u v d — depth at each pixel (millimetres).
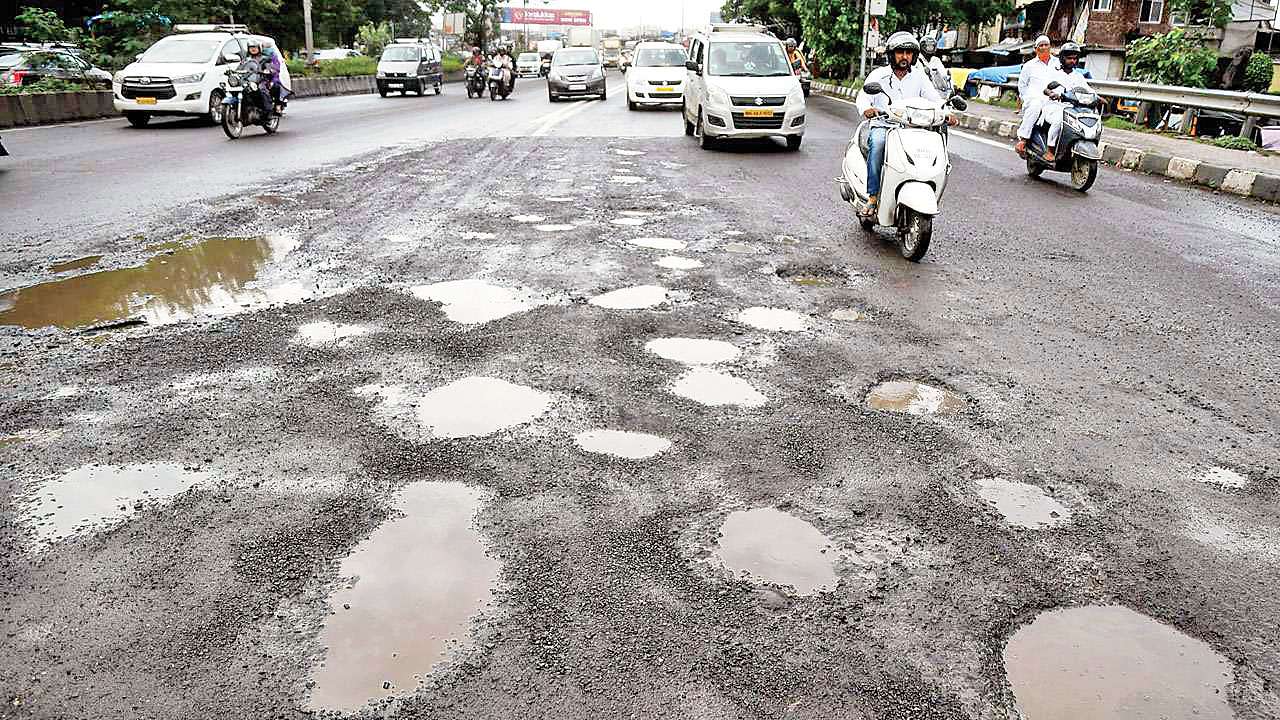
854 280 5426
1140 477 2930
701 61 13172
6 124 15211
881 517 2615
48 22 20562
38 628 2068
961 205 8266
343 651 1996
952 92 6711
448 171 9805
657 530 2512
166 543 2410
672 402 3439
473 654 1987
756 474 2859
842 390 3617
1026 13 36656
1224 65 26891
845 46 32375
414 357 3891
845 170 7012
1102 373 3906
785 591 2238
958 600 2232
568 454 2971
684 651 2008
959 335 4391
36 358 3846
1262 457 3117
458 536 2461
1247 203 8906
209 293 4883
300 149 11922
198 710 1824
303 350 3965
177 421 3199
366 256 5773
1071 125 9180
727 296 4996
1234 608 2248
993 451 3082
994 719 1845
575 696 1865
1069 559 2432
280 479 2771
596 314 4586
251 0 30469
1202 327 4629
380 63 29297
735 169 10383
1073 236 6930
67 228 6582
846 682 1933
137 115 15344
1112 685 1954
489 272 5410
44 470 2824
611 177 9539
